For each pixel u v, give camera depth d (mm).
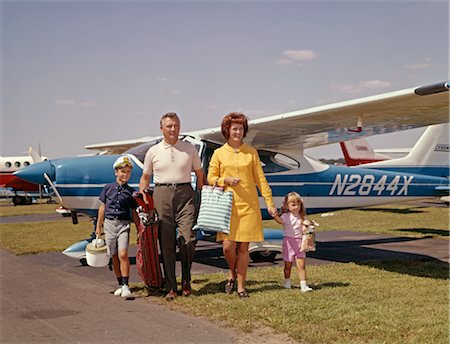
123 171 5121
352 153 18938
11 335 3705
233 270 4941
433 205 19609
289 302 4461
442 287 5160
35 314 4277
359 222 13031
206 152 7484
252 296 4773
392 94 5531
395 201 9953
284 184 8234
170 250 4824
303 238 5027
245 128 4941
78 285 5492
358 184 9125
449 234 10391
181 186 4895
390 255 7656
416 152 10930
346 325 3771
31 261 7254
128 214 5109
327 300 4543
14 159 26016
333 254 7812
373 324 3799
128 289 4926
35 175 6770
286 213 5223
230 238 4801
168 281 4797
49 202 28984
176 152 4918
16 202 26875
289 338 3576
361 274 5961
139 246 4914
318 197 8633
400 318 3949
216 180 4902
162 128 4910
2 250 8539
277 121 6801
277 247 7125
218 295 4848
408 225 12211
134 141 11406
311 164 8555
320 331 3635
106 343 3516
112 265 5723
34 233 11148
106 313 4297
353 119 6707
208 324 3934
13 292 5148
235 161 4859
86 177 6723
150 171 4992
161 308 4461
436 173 11008
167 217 4840
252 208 4840
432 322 3836
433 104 5824
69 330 3818
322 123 6930
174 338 3605
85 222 14203
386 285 5270
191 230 4879
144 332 3748
